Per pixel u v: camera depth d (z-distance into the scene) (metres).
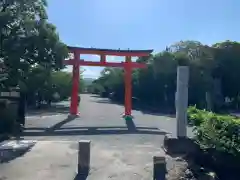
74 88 28.83
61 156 14.22
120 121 26.83
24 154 14.41
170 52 44.34
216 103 41.41
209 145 14.77
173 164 13.53
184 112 15.67
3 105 19.45
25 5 22.02
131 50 28.52
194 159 14.66
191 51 45.00
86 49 28.03
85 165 12.57
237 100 44.69
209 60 42.38
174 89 44.38
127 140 18.14
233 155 14.34
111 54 28.45
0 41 21.00
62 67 24.12
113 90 61.84
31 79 22.94
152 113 35.12
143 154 14.86
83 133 20.38
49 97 39.31
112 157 14.30
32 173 12.30
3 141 16.53
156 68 44.44
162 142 17.67
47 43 21.72
